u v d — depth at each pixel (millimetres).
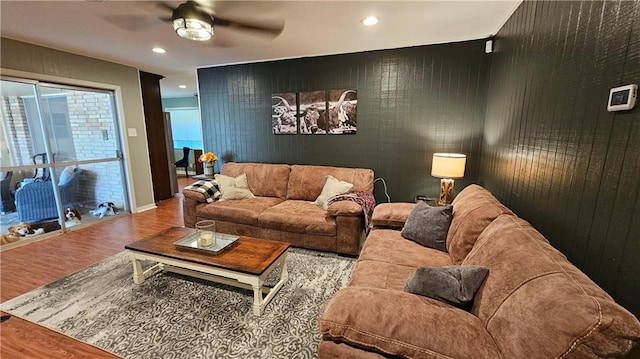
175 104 8898
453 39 3117
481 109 3191
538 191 1770
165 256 2152
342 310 1125
